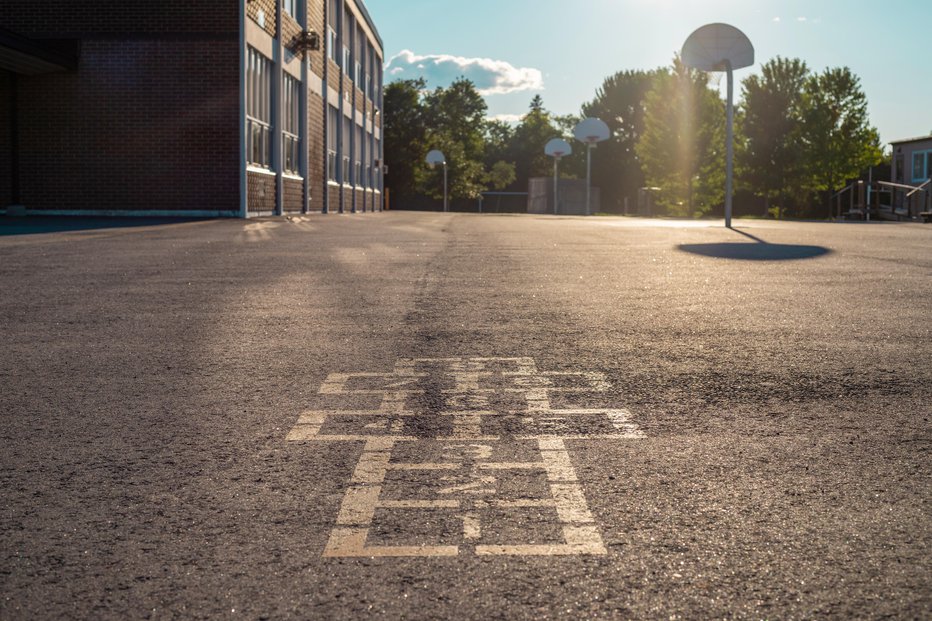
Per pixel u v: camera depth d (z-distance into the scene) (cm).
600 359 434
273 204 2639
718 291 697
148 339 490
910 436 301
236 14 2281
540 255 1025
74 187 2334
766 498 238
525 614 171
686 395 361
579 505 231
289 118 2847
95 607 176
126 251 1052
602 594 180
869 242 1289
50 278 773
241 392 367
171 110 2312
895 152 5288
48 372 408
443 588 182
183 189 2333
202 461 273
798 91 6406
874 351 455
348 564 194
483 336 498
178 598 179
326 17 3328
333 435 301
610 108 9925
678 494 240
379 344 473
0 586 185
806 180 6338
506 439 295
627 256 1015
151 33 2291
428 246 1170
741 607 175
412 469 262
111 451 285
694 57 2038
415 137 7856
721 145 6612
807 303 630
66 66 2244
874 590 182
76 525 220
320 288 710
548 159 11375
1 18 2281
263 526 218
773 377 395
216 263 911
